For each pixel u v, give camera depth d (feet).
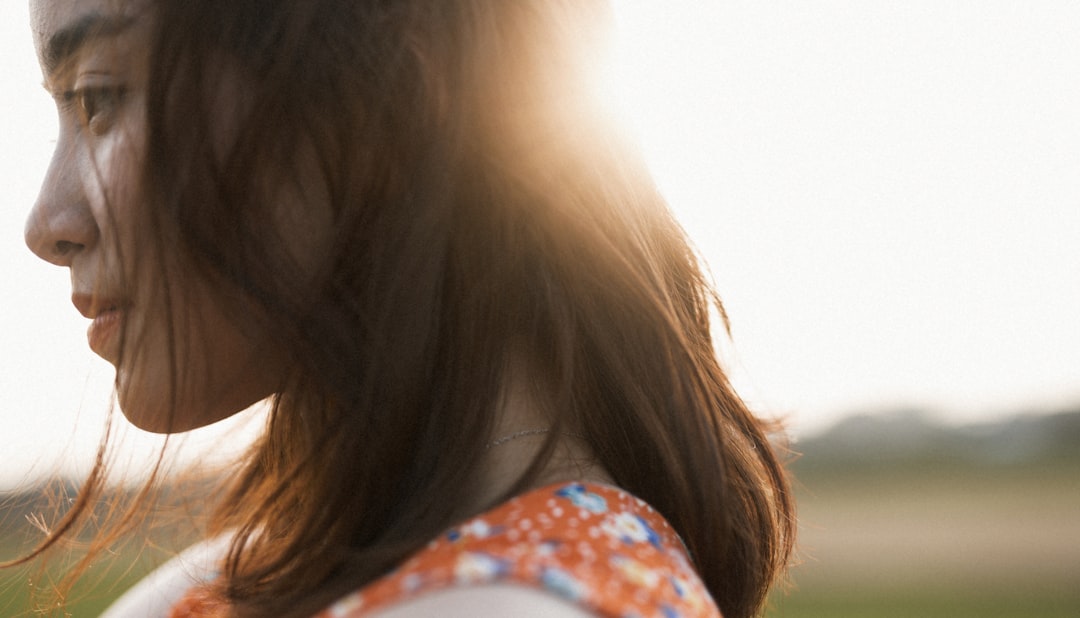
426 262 1.47
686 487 1.55
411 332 1.46
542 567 1.26
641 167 1.72
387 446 1.46
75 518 1.63
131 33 1.48
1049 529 22.39
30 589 1.89
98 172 1.48
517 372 1.52
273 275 1.46
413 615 1.25
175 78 1.45
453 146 1.48
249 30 1.46
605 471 1.54
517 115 1.53
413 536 1.39
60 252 1.55
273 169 1.46
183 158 1.45
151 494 1.62
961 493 28.30
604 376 1.55
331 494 1.50
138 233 1.48
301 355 1.47
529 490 1.43
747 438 1.85
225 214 1.45
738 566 1.67
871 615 13.67
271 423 1.83
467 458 1.46
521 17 1.55
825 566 17.79
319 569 1.45
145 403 1.50
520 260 1.53
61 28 1.50
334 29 1.47
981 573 16.98
